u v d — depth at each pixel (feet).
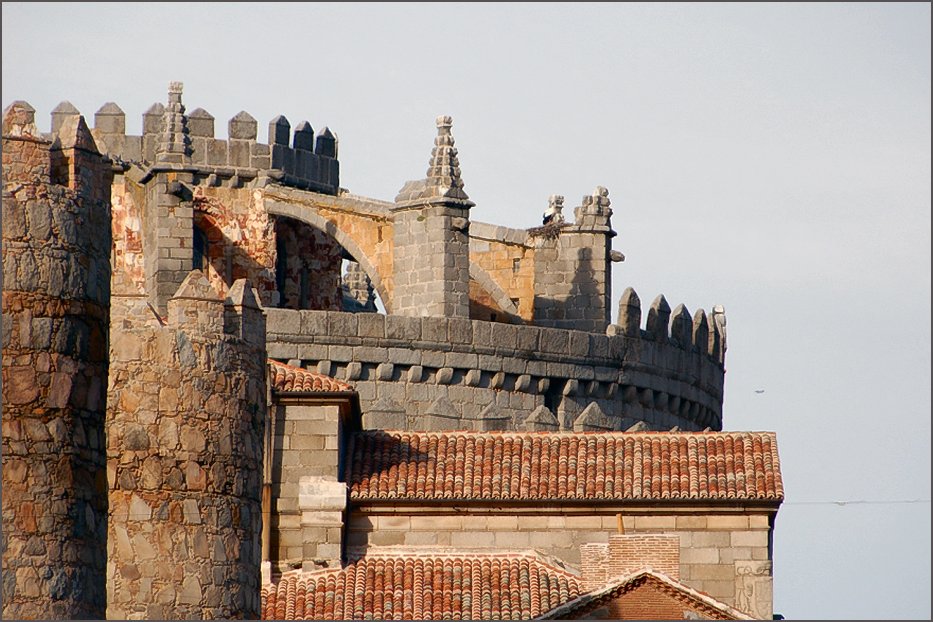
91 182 495.00
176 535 537.65
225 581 541.75
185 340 545.03
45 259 483.92
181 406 542.16
